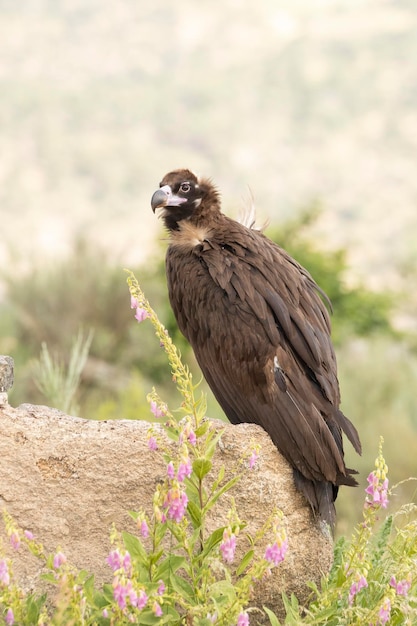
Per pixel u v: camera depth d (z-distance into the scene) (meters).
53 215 174.00
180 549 6.20
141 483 6.27
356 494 12.12
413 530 6.29
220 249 7.49
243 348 7.00
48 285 20.50
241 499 6.39
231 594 5.45
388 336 22.03
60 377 10.30
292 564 6.45
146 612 5.45
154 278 22.12
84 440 6.29
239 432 6.54
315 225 23.69
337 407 7.05
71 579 5.31
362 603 6.16
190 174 7.95
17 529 5.49
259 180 193.38
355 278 23.77
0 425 6.28
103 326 19.80
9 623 5.30
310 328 7.09
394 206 166.12
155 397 5.81
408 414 16.14
